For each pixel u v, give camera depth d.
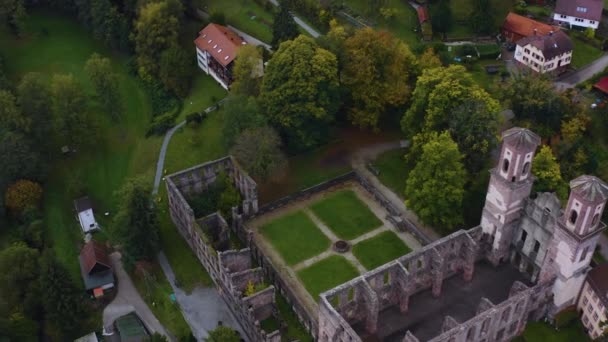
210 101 146.38
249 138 117.75
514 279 103.50
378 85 128.12
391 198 122.62
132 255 108.62
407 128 125.25
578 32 157.25
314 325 97.31
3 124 126.81
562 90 138.88
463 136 112.12
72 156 138.00
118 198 127.94
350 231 116.81
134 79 160.12
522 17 158.12
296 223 118.81
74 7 176.88
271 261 110.50
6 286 102.06
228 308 105.75
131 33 159.50
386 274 99.50
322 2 168.62
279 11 151.88
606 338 86.62
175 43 153.25
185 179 119.19
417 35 161.50
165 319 104.44
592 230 88.25
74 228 123.06
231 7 174.75
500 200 98.06
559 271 93.06
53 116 133.25
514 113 132.12
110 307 107.25
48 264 97.31
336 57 128.75
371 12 166.75
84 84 158.38
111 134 143.88
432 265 99.06
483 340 92.50
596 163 121.88
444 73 119.44
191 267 112.62
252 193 116.88
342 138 136.25
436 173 105.38
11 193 121.62
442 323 96.75
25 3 184.00
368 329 95.12
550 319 98.12
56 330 100.50
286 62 123.56
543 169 108.81
